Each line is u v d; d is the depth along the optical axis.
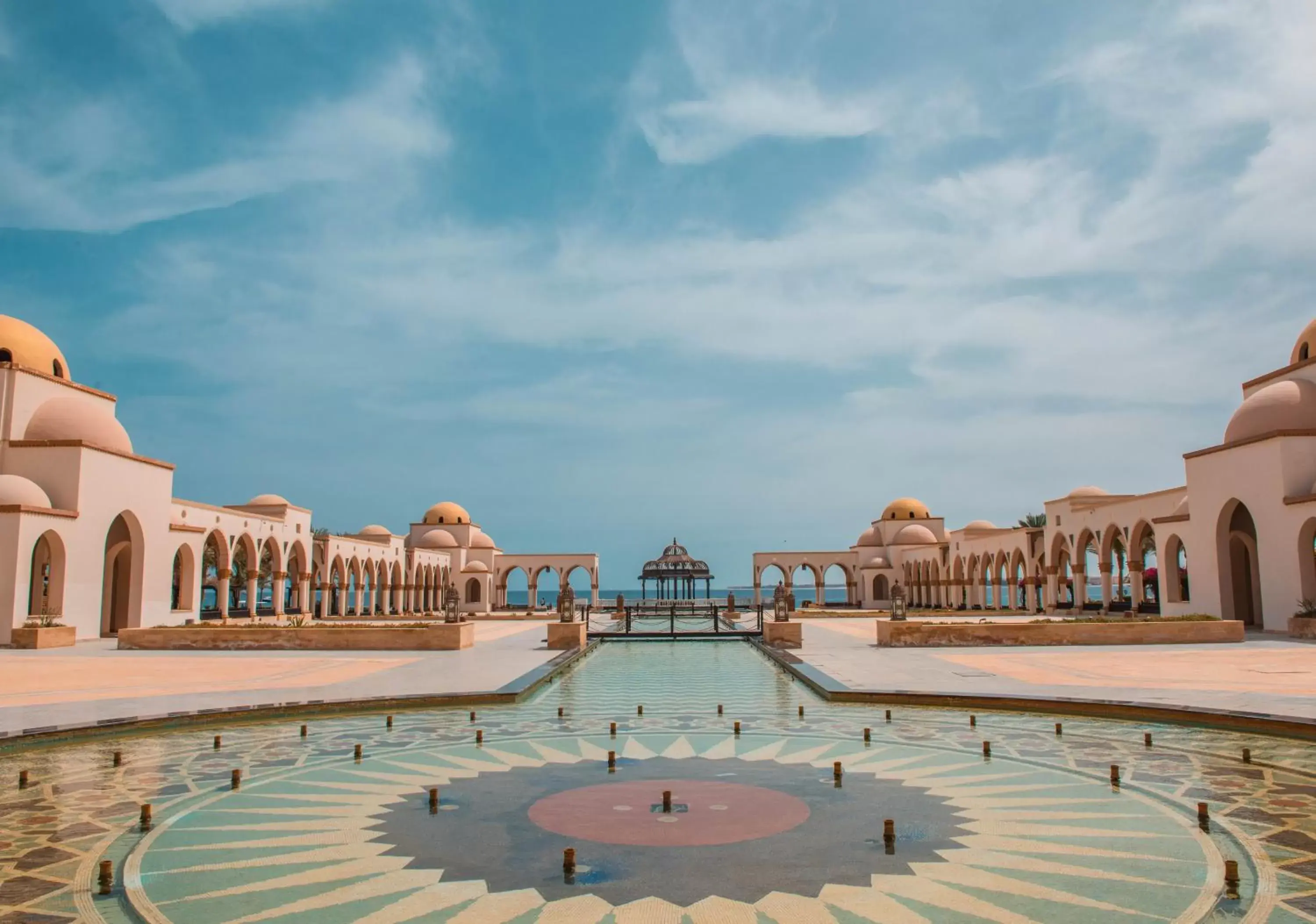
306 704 12.41
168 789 8.14
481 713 12.62
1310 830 6.70
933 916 5.07
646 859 6.09
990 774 8.55
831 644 24.67
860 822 6.92
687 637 29.59
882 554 66.62
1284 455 26.34
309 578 45.28
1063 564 49.25
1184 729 10.91
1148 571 51.59
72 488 27.48
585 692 14.95
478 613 53.62
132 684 15.15
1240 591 31.61
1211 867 5.89
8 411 28.36
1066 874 5.77
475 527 68.44
